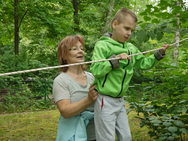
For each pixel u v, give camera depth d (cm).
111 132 187
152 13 268
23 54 1244
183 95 340
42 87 1080
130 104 359
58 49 225
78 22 1416
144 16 272
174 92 330
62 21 1273
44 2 1272
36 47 1512
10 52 1805
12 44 1783
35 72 1195
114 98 196
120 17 197
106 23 1351
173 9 263
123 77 194
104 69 179
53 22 1187
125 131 197
